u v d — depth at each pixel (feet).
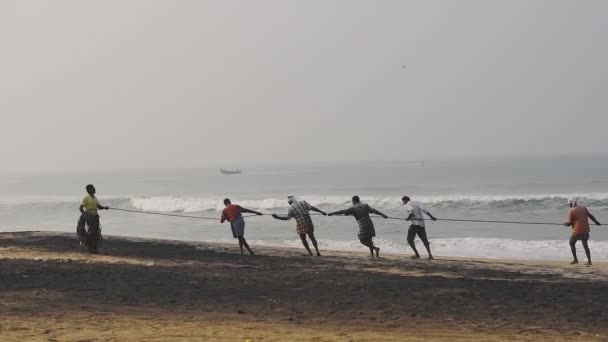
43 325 27.04
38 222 145.38
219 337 25.44
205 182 412.57
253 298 37.09
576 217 59.41
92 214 60.44
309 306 34.73
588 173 319.06
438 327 29.48
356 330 28.32
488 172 372.79
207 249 67.46
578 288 41.14
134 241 75.97
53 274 44.47
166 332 26.21
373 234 61.87
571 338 27.32
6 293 36.06
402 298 37.32
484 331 28.68
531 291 39.83
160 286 40.65
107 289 39.01
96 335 25.17
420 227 61.93
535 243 80.38
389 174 400.47
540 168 411.95
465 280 44.45
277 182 353.72
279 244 89.15
